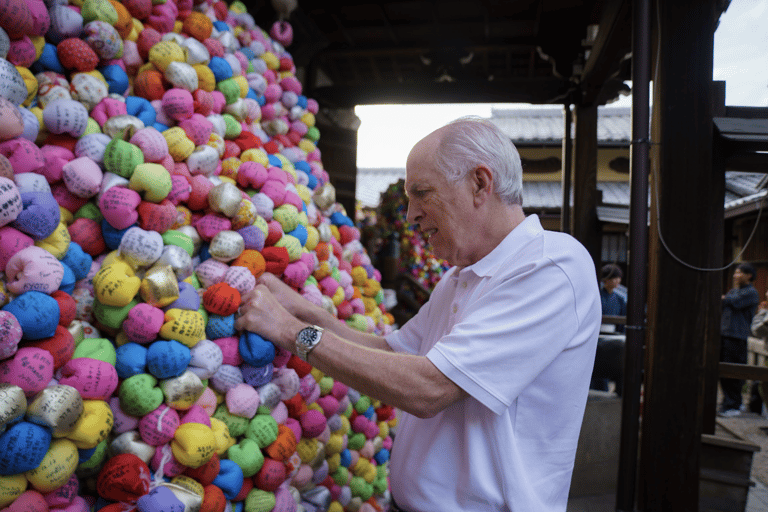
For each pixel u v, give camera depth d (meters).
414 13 3.62
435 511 0.91
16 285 0.73
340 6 3.51
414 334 1.23
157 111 1.12
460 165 0.92
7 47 0.81
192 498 0.87
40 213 0.76
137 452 0.87
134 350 0.90
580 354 0.88
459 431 0.92
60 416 0.71
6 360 0.71
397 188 5.84
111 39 1.04
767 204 4.58
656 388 2.03
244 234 1.16
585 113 4.07
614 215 4.18
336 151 4.41
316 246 1.58
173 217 0.97
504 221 0.97
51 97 0.93
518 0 3.38
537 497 0.86
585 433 2.90
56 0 1.00
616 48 3.03
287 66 1.93
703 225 2.00
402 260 5.90
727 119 2.12
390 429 2.77
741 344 4.66
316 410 1.40
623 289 4.71
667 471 2.01
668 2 2.04
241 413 1.07
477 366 0.82
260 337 1.06
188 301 0.96
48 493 0.75
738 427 4.41
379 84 4.11
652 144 2.08
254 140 1.40
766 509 2.71
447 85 4.11
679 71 2.03
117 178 0.92
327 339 0.92
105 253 0.99
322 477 1.48
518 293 0.85
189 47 1.20
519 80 4.09
